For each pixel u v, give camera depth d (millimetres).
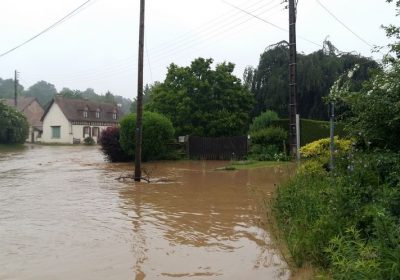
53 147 51688
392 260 4547
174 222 9391
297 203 8320
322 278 5410
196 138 27969
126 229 8797
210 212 10438
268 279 5977
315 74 32875
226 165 23344
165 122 26500
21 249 7363
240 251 7289
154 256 7027
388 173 7445
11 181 16859
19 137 54250
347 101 9148
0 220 9617
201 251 7301
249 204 11414
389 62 8953
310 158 12547
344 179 7660
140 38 17328
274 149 25703
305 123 26750
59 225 9133
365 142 8688
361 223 6094
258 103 36031
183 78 31656
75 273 6207
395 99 8125
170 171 20469
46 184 15867
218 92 31516
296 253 6371
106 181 16719
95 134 67750
